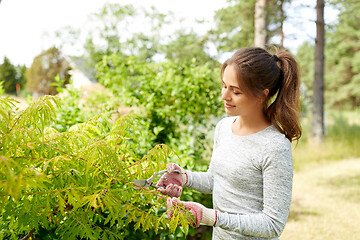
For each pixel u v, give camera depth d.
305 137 9.28
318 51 8.33
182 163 2.49
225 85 1.27
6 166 0.88
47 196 1.11
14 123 1.17
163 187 1.37
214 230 1.40
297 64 1.31
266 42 6.95
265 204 1.18
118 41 15.08
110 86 4.10
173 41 11.15
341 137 9.56
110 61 4.34
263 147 1.20
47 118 1.18
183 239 2.24
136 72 4.21
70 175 1.18
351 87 21.94
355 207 4.59
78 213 1.25
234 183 1.27
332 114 13.71
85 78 19.56
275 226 1.15
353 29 17.34
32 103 1.20
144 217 1.27
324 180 6.04
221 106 3.74
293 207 4.63
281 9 7.01
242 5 8.42
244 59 1.21
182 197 2.46
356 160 7.56
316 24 7.88
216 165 1.36
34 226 1.24
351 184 5.72
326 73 23.44
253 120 1.29
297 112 1.27
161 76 3.62
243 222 1.16
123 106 3.68
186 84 3.49
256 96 1.22
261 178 1.23
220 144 1.42
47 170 1.26
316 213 4.37
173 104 3.54
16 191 0.85
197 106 3.58
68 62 25.16
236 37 8.77
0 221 1.37
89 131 1.49
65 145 1.26
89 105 3.63
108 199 1.11
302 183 5.89
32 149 1.16
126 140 1.44
